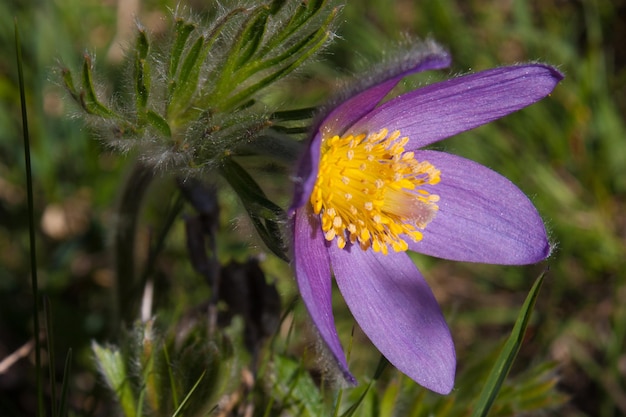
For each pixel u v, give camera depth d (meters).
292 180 0.29
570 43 0.43
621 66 0.44
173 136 0.31
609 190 0.41
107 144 0.31
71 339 0.36
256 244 0.31
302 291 0.29
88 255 0.39
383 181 0.31
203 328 0.32
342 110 0.30
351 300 0.31
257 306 0.33
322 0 0.30
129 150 0.31
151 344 0.31
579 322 0.39
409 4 0.43
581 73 0.41
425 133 0.31
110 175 0.38
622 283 0.39
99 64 0.38
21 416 0.36
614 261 0.40
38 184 0.39
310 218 0.31
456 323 0.39
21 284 0.38
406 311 0.31
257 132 0.30
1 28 0.39
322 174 0.31
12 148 0.39
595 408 0.38
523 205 0.31
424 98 0.31
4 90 0.39
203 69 0.31
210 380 0.31
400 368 0.30
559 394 0.33
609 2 0.44
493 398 0.30
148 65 0.30
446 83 0.30
